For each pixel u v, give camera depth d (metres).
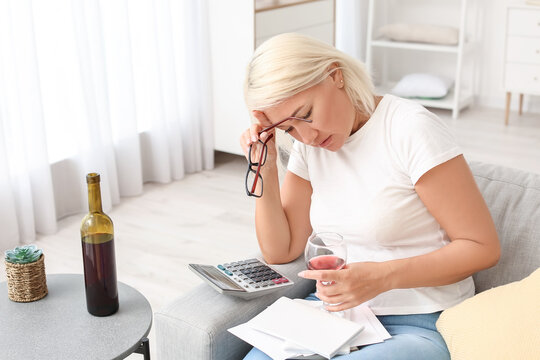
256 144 1.58
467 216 1.39
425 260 1.39
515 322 1.26
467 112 4.95
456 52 4.68
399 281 1.38
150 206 3.41
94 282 1.46
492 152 4.09
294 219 1.66
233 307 1.44
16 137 2.87
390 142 1.44
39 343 1.39
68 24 3.01
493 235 1.40
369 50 5.05
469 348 1.29
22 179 2.92
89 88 3.13
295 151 1.63
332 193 1.53
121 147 3.45
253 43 3.59
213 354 1.38
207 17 3.66
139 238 3.04
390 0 5.23
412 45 4.84
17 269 1.50
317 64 1.39
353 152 1.49
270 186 1.61
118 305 1.51
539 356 1.19
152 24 3.44
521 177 1.59
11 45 2.75
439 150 1.38
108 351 1.37
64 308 1.51
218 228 3.16
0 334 1.42
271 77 1.37
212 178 3.79
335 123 1.41
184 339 1.40
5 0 2.70
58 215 3.25
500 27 4.90
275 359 1.29
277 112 1.40
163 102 3.58
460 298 1.47
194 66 3.71
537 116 4.83
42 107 2.93
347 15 4.71
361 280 1.37
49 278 1.65
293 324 1.37
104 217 1.45
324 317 1.39
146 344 1.49
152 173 3.73
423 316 1.46
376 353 1.30
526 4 4.40
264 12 3.62
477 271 1.42
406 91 4.93
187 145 3.82
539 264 1.48
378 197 1.45
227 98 3.78
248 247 2.97
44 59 3.06
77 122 3.15
